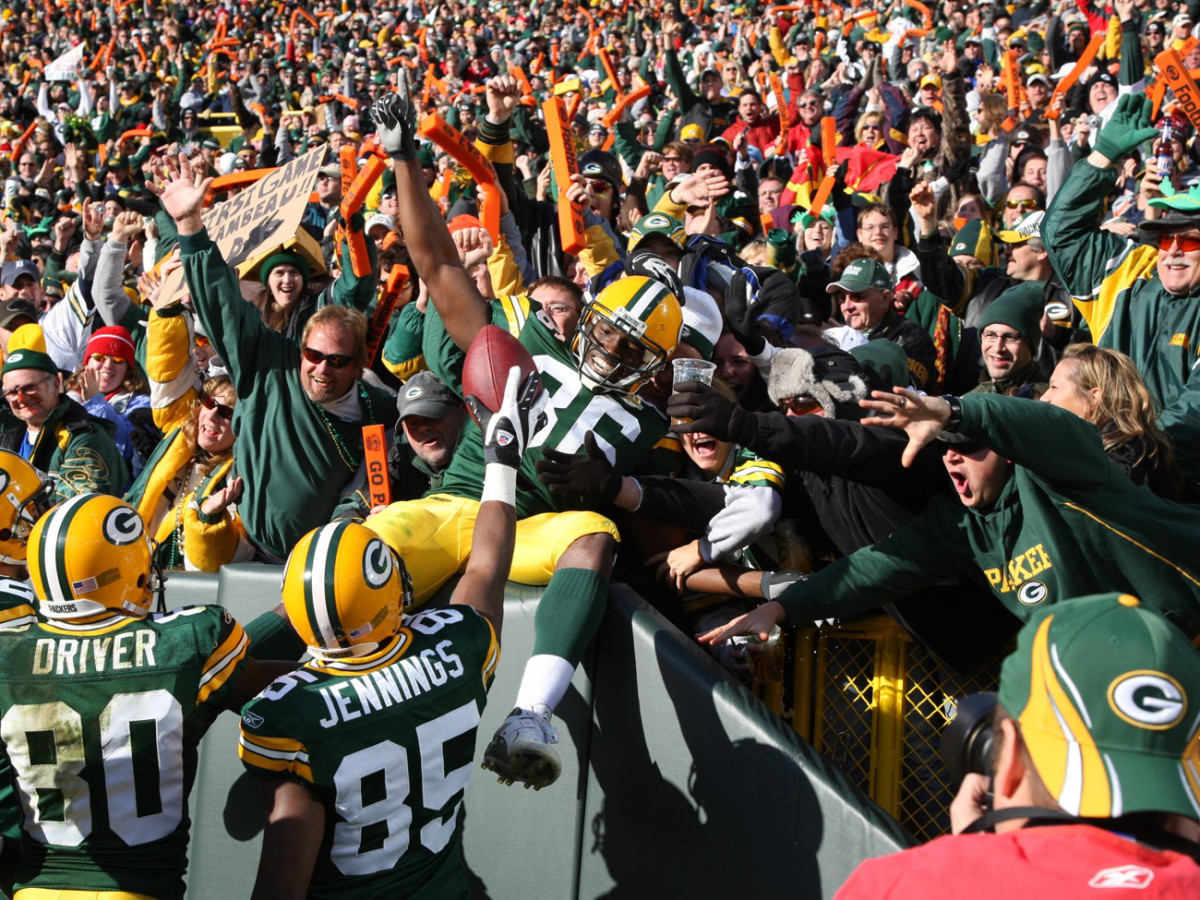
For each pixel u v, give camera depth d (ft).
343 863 8.16
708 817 9.36
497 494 9.41
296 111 59.88
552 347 10.69
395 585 8.28
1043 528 8.61
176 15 78.84
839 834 8.78
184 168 15.76
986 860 4.85
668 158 23.67
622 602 9.96
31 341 16.34
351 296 16.62
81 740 8.47
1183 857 4.73
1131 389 9.42
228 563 12.44
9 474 11.02
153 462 14.24
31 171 48.93
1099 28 39.14
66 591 8.56
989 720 5.77
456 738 8.42
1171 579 8.52
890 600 9.53
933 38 43.27
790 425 8.97
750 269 14.21
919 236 16.49
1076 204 13.67
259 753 7.95
